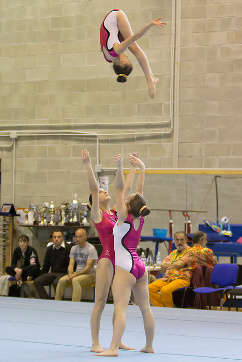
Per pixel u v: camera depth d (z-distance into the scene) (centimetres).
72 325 1388
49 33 2431
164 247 2200
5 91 2486
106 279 1030
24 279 2128
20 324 1396
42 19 2444
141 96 2289
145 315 1014
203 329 1349
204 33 2209
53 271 2094
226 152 2173
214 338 1220
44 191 2408
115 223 1053
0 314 1573
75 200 2300
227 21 2189
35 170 2425
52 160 2403
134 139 2291
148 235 2250
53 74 2420
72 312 1627
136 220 989
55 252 2100
